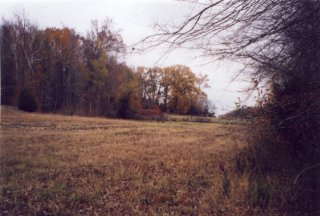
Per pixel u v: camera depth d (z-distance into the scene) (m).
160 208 6.21
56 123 24.34
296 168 6.53
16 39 46.25
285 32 4.67
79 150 12.66
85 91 44.34
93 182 8.02
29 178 8.29
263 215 5.57
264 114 6.00
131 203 6.52
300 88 5.55
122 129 22.70
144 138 17.38
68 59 48.00
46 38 49.41
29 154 11.46
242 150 7.95
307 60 5.01
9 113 30.66
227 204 6.14
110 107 40.03
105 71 40.12
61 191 7.24
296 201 5.84
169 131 21.33
